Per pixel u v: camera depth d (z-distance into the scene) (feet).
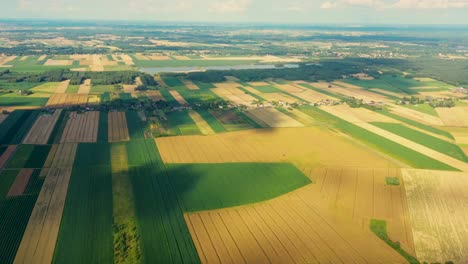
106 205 279.69
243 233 250.37
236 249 233.76
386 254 232.73
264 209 281.33
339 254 231.50
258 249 234.38
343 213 278.87
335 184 325.42
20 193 293.64
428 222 270.67
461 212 286.25
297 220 267.39
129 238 241.14
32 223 254.88
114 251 228.63
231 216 270.26
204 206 282.97
